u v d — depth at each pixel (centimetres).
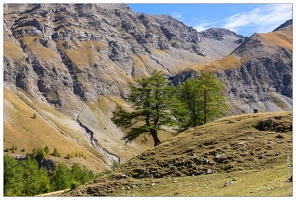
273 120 3394
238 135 3362
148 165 3238
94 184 3117
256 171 2556
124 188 2877
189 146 3397
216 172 2795
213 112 4969
